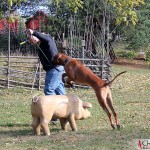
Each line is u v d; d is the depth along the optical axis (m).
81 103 8.09
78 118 8.08
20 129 8.57
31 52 26.69
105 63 17.52
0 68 16.33
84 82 8.10
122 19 8.95
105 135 7.53
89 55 18.12
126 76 20.50
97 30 23.69
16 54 25.53
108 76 17.56
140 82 18.56
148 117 9.92
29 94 14.88
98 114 10.31
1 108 11.45
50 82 8.67
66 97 7.90
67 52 18.25
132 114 10.38
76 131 8.03
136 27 31.11
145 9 31.03
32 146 6.83
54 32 27.17
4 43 28.81
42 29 26.78
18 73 16.64
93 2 23.25
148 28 31.62
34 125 7.69
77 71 8.10
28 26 25.58
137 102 12.70
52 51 8.64
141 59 34.03
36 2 27.55
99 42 20.88
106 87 8.00
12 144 7.02
